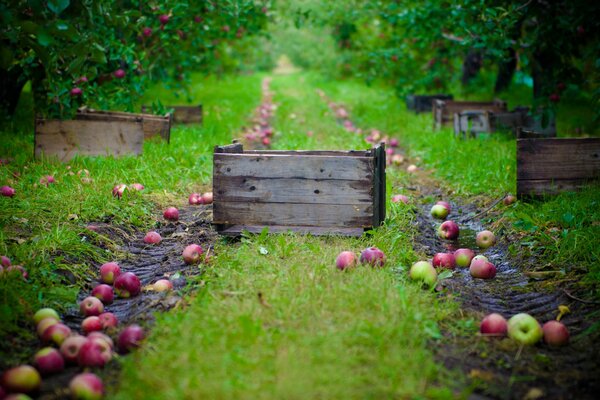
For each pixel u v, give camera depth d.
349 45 17.48
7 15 4.61
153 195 6.82
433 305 4.08
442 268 4.94
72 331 3.90
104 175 7.12
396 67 14.79
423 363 3.28
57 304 4.20
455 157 8.93
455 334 3.73
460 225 6.50
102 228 5.64
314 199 5.34
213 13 10.69
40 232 5.24
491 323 3.74
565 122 12.05
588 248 5.03
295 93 19.61
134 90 9.37
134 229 5.89
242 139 10.62
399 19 11.81
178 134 9.79
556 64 9.48
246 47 14.82
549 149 6.36
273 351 3.25
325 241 5.23
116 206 6.14
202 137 9.98
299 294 3.96
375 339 3.40
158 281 4.51
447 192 7.73
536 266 5.04
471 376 3.26
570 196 6.26
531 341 3.63
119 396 2.94
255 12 11.90
